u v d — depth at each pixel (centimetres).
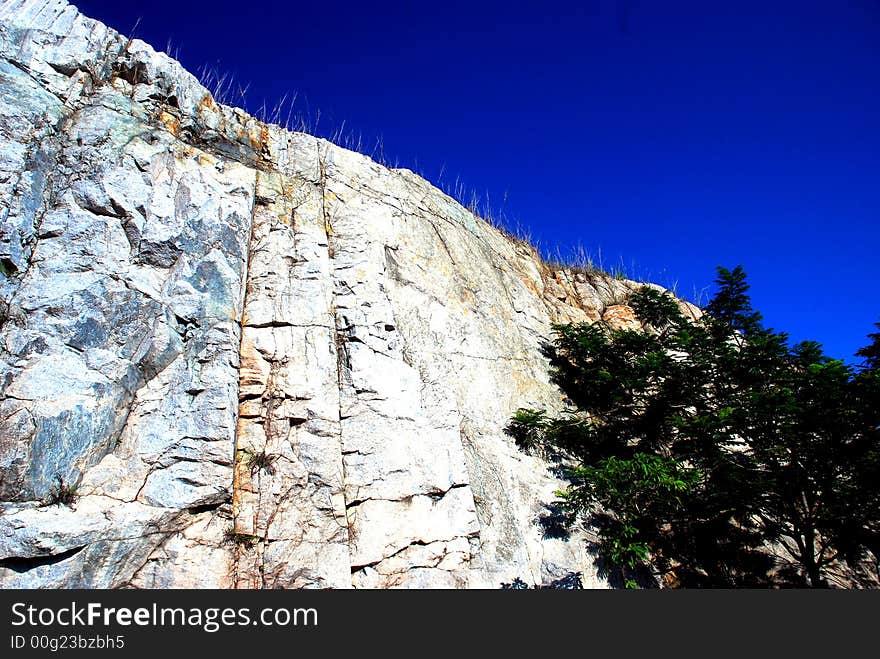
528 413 1004
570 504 882
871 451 873
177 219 759
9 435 520
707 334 1088
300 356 782
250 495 650
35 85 716
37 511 509
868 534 935
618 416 1103
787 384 934
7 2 751
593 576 847
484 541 798
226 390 685
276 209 928
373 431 775
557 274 1578
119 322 644
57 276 630
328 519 671
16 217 625
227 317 743
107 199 707
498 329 1153
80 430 562
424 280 1055
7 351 566
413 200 1201
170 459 609
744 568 984
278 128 1066
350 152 1156
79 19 820
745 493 910
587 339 1114
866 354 971
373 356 842
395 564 695
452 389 944
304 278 866
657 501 877
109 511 545
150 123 823
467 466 865
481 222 1445
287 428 718
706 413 943
